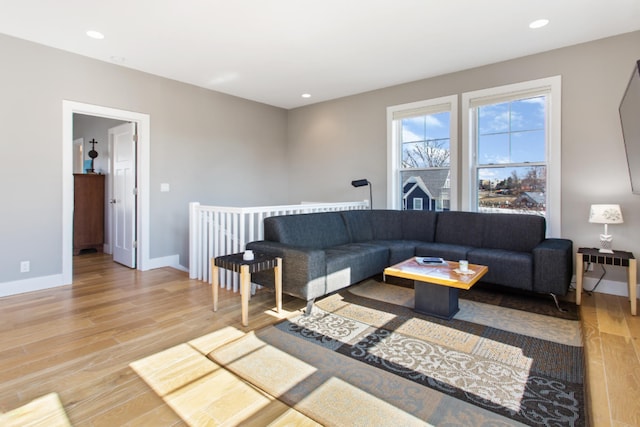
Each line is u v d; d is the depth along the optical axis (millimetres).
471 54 3768
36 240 3512
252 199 5648
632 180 2771
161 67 4125
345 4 2756
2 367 2008
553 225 3686
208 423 1544
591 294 3428
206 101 4973
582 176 3529
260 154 5770
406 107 4738
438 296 2818
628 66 3277
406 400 1704
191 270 4012
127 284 3746
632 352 2201
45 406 1656
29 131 3436
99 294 3389
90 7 2773
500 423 1535
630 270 2900
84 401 1695
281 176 6152
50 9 2801
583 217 3533
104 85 3928
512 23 3082
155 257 4504
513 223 3691
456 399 1712
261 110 5770
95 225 5699
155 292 3461
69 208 3715
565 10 2863
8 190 3334
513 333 2504
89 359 2105
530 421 1548
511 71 3910
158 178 4480
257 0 2684
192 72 4301
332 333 2492
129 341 2354
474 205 4297
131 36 3299
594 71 3439
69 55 3662
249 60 3914
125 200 4656
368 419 1564
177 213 4695
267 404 1680
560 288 2998
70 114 3695
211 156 5059
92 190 5652
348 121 5387
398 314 2883
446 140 4496
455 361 2092
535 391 1778
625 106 2543
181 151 4703
